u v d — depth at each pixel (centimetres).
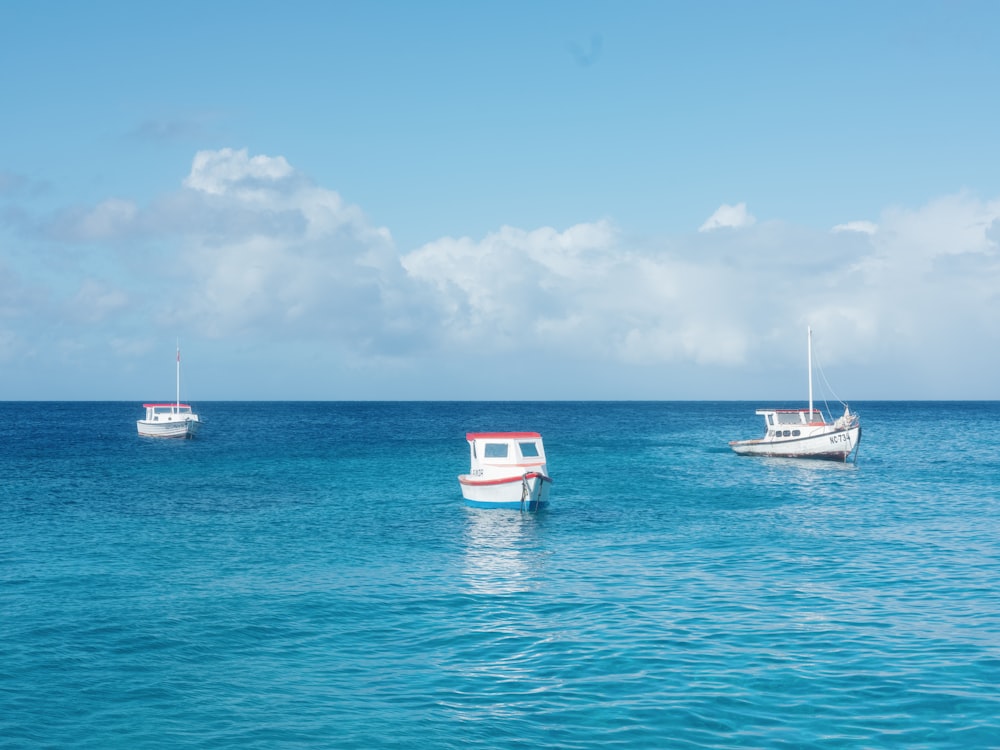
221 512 4222
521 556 3075
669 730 1454
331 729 1480
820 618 2153
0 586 2578
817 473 6294
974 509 4206
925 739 1403
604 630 2070
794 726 1463
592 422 17738
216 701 1616
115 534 3544
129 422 16525
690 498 4809
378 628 2119
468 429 13975
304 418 19575
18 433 12019
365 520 3981
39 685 1705
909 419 18862
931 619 2130
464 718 1519
